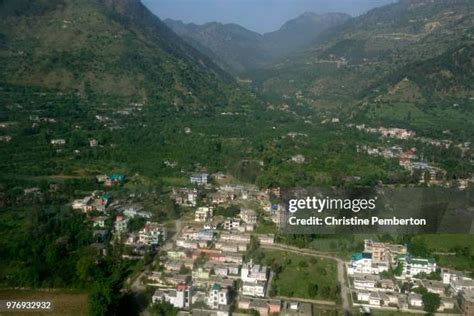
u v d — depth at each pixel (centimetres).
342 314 19388
